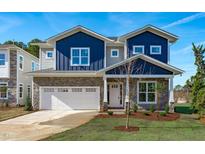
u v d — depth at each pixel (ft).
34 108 80.28
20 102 98.73
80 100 80.18
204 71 62.54
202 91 59.11
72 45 83.20
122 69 75.00
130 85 79.00
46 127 47.93
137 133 41.42
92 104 79.97
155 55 83.46
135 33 83.05
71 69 82.89
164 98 78.33
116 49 88.07
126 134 40.52
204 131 43.52
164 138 37.60
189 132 42.52
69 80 80.38
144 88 78.84
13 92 94.79
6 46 94.53
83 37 83.30
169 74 74.95
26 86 106.01
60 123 52.44
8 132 43.32
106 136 38.93
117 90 82.94
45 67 92.22
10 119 59.21
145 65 75.36
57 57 83.15
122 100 81.05
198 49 65.10
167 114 65.92
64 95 80.43
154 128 46.34
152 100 78.59
